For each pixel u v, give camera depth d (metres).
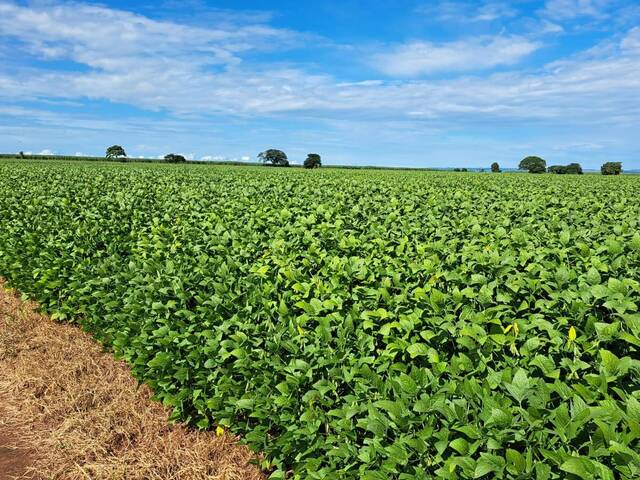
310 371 3.86
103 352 7.16
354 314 4.34
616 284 4.16
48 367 6.66
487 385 3.08
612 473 2.25
